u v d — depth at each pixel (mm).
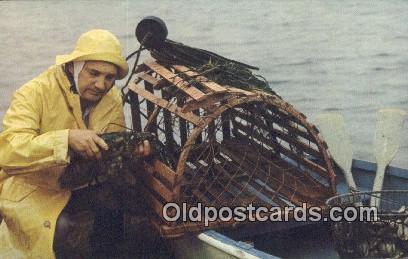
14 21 21750
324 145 3338
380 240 2818
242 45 15766
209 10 22234
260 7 22422
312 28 17531
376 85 11656
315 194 3395
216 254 2928
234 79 3326
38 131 3062
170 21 20000
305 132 3398
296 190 3373
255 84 3451
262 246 3400
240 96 3025
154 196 3275
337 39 15773
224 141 3842
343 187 3918
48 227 3061
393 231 2805
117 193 3363
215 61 3471
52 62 14516
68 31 19125
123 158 3107
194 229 3045
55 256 3176
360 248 2834
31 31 19516
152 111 3645
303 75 12688
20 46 16703
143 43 3463
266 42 15984
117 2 26000
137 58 3555
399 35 15719
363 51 14273
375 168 3943
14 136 2912
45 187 3117
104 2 26438
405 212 2930
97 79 3016
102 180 3275
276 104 3115
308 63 13570
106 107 3291
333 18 18906
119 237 3396
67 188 3135
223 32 17625
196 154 3674
